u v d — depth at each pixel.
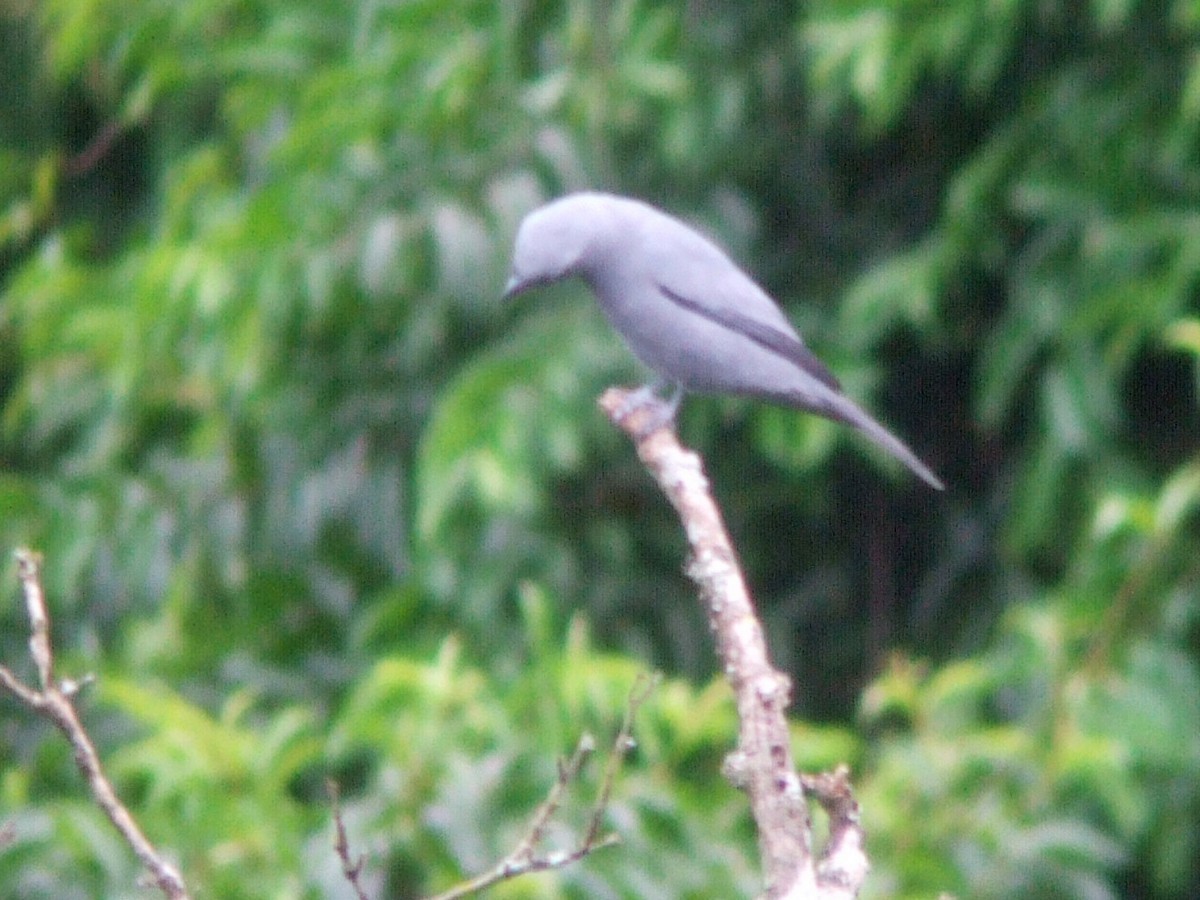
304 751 9.64
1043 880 9.42
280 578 11.89
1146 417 11.38
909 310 10.34
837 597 12.22
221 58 11.63
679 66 11.09
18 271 14.30
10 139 14.48
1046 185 10.28
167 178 12.73
